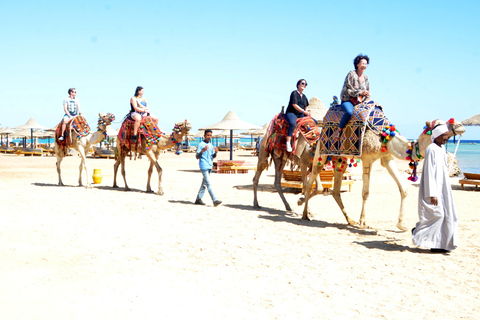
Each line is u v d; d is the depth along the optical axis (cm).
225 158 4453
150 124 1407
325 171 1492
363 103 909
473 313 490
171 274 602
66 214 1012
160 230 869
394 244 794
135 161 3641
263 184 1816
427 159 722
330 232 885
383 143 867
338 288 559
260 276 600
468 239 836
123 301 499
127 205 1160
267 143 1166
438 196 713
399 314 482
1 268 601
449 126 738
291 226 938
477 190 1739
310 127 1101
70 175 2083
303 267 644
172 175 2231
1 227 857
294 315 471
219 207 1167
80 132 1515
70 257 669
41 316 448
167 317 458
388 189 1656
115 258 671
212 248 739
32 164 3042
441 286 577
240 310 482
